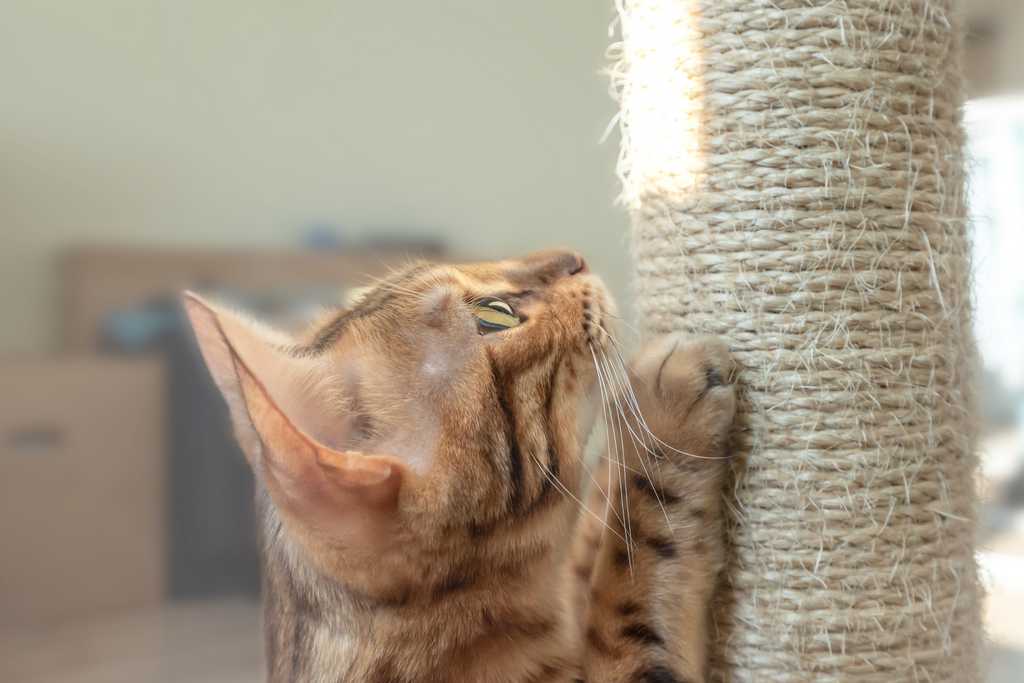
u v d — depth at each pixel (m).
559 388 0.48
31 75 0.86
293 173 0.96
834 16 0.46
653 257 0.49
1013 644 0.75
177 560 0.88
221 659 0.75
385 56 0.98
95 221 0.89
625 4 0.50
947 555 0.48
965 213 0.50
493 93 1.03
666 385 0.47
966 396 0.49
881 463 0.47
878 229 0.47
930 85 0.47
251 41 0.93
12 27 0.84
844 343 0.47
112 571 0.86
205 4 0.91
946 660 0.48
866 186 0.47
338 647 0.45
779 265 0.47
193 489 0.88
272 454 0.42
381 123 0.98
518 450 0.47
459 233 1.02
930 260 0.47
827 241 0.47
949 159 0.48
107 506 0.86
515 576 0.47
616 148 1.09
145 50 0.89
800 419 0.47
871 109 0.46
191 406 0.88
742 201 0.47
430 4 0.99
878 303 0.47
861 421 0.47
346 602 0.45
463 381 0.46
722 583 0.48
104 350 0.87
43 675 0.71
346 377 0.46
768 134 0.47
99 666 0.73
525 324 0.47
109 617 0.85
